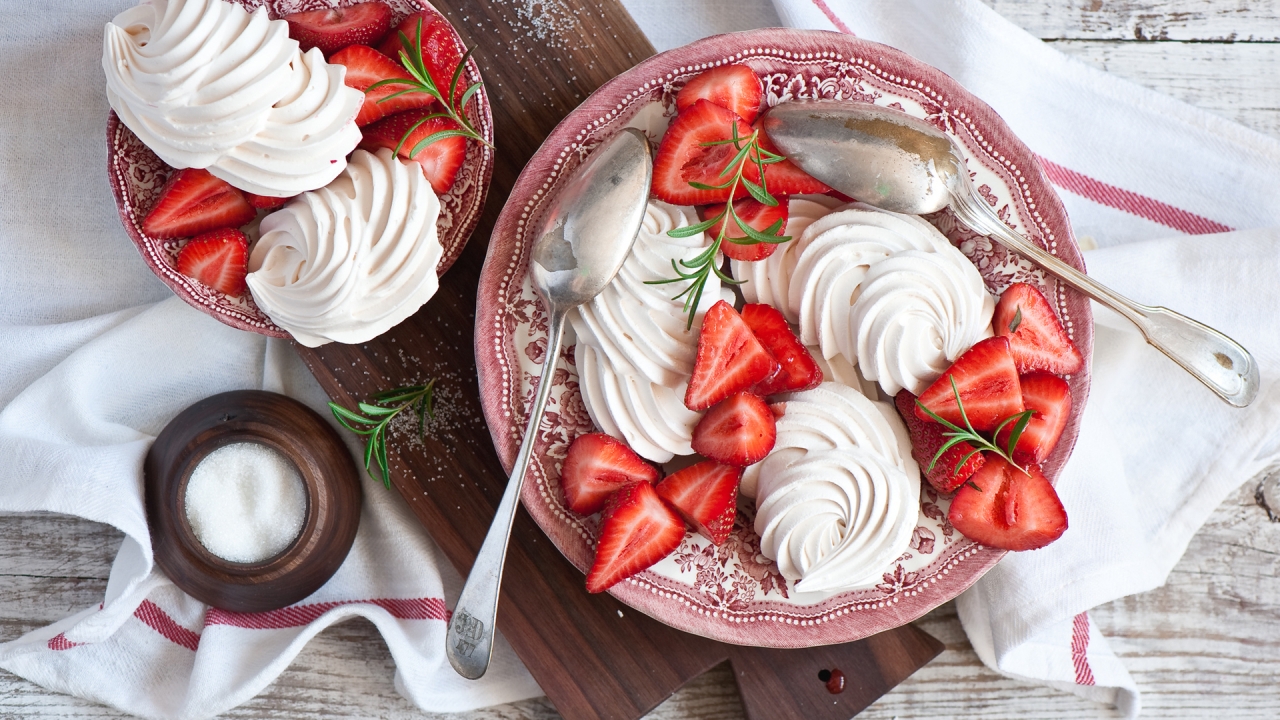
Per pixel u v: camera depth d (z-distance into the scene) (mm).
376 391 917
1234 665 974
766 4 958
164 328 930
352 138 864
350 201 875
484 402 877
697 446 877
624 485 881
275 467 916
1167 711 975
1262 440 950
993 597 938
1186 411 958
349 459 929
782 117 874
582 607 922
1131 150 960
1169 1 971
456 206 891
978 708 971
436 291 917
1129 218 971
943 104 882
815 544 881
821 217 885
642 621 924
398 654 919
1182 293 941
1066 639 949
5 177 938
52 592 951
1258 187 955
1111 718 971
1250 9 972
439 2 914
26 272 943
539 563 922
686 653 924
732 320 867
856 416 883
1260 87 974
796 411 885
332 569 926
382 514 937
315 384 944
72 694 938
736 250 878
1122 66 972
